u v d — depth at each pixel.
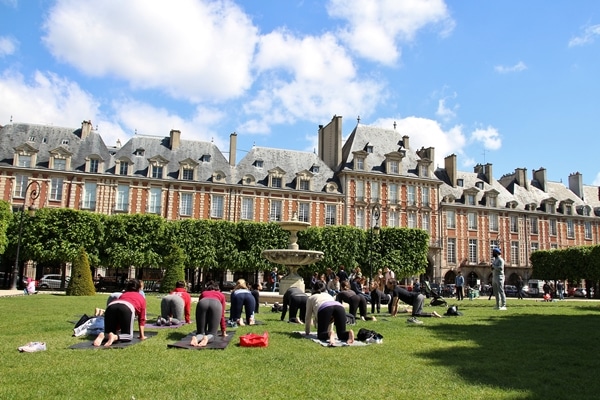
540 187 72.94
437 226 61.31
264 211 55.31
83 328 11.30
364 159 59.44
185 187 53.38
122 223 41.84
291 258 23.41
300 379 7.54
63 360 8.42
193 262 43.62
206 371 7.86
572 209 70.88
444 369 8.42
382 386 7.25
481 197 66.69
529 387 7.31
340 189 58.38
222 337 11.16
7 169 49.09
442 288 49.25
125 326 10.38
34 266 47.09
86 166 50.94
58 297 25.81
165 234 43.16
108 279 41.56
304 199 56.66
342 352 9.85
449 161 67.19
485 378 7.83
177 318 13.63
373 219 58.22
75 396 6.35
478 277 63.22
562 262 57.03
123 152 53.53
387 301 20.25
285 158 59.28
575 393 7.03
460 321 16.41
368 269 48.47
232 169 56.62
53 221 40.69
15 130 52.00
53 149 50.59
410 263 50.44
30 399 6.21
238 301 14.12
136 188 52.12
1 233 38.94
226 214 54.06
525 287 62.19
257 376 7.65
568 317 18.52
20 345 9.87
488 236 65.19
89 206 50.62
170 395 6.52
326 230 47.62
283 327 13.82
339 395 6.74
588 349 10.66
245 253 45.03
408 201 60.34
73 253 40.34
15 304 20.03
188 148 56.25
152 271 48.06
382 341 11.37
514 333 13.23
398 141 64.31
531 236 67.94
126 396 6.42
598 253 52.94
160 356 8.89
